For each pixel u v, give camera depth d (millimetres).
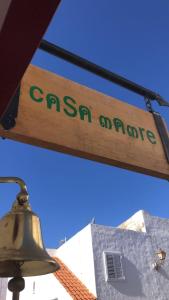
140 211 12500
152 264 11320
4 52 1203
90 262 10469
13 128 1801
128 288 10398
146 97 2711
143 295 10539
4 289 10273
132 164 2234
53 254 12734
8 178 1896
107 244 10906
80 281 10727
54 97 2105
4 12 1084
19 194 1941
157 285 10961
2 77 1311
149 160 2355
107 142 2193
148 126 2570
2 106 1469
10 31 1136
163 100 2756
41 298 11477
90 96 2342
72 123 2082
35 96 2014
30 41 1181
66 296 10016
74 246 11570
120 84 2547
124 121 2422
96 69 2400
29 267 2049
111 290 10117
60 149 1971
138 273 10875
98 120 2250
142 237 11734
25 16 1097
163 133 2615
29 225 1947
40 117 1949
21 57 1232
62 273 11117
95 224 11109
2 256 1769
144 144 2416
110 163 2180
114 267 10500
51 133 1940
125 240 11320
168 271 11461
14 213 1955
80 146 2029
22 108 1905
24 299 12367
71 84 2287
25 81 2035
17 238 1880
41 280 11742
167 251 11898
